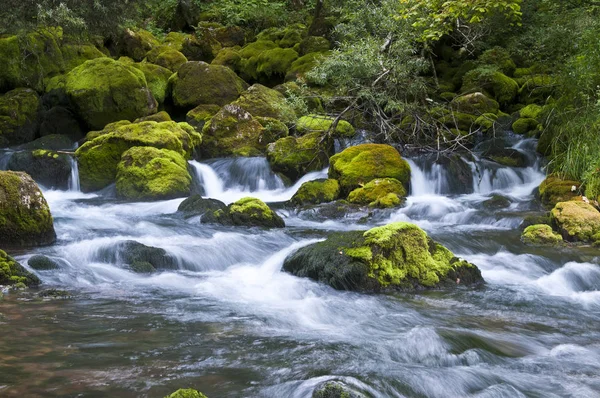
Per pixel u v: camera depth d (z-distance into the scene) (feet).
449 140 53.47
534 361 17.31
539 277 27.27
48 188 45.83
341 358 16.66
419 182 46.91
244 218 34.76
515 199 42.75
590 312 22.36
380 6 56.70
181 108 62.90
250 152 52.19
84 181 45.47
